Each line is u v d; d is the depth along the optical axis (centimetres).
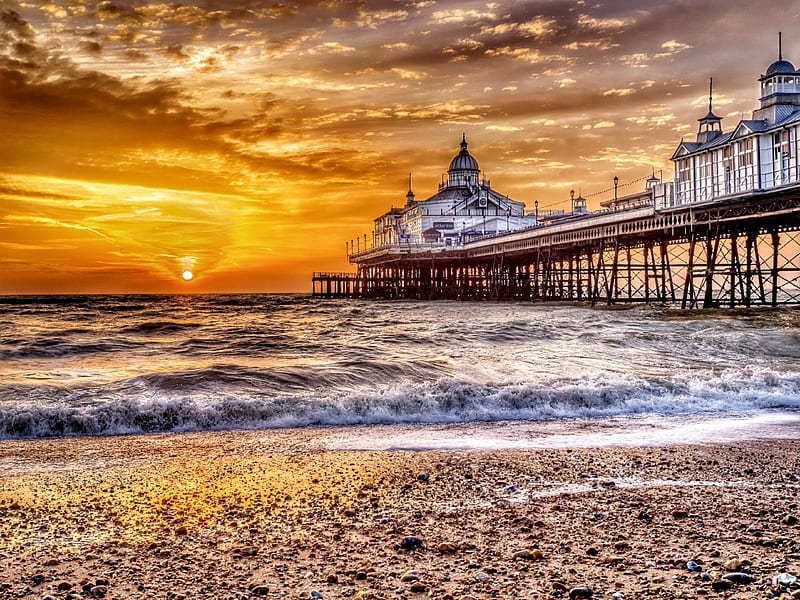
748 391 2042
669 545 817
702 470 1205
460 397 1883
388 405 1825
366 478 1166
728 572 725
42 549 834
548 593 681
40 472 1231
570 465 1245
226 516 970
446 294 14150
